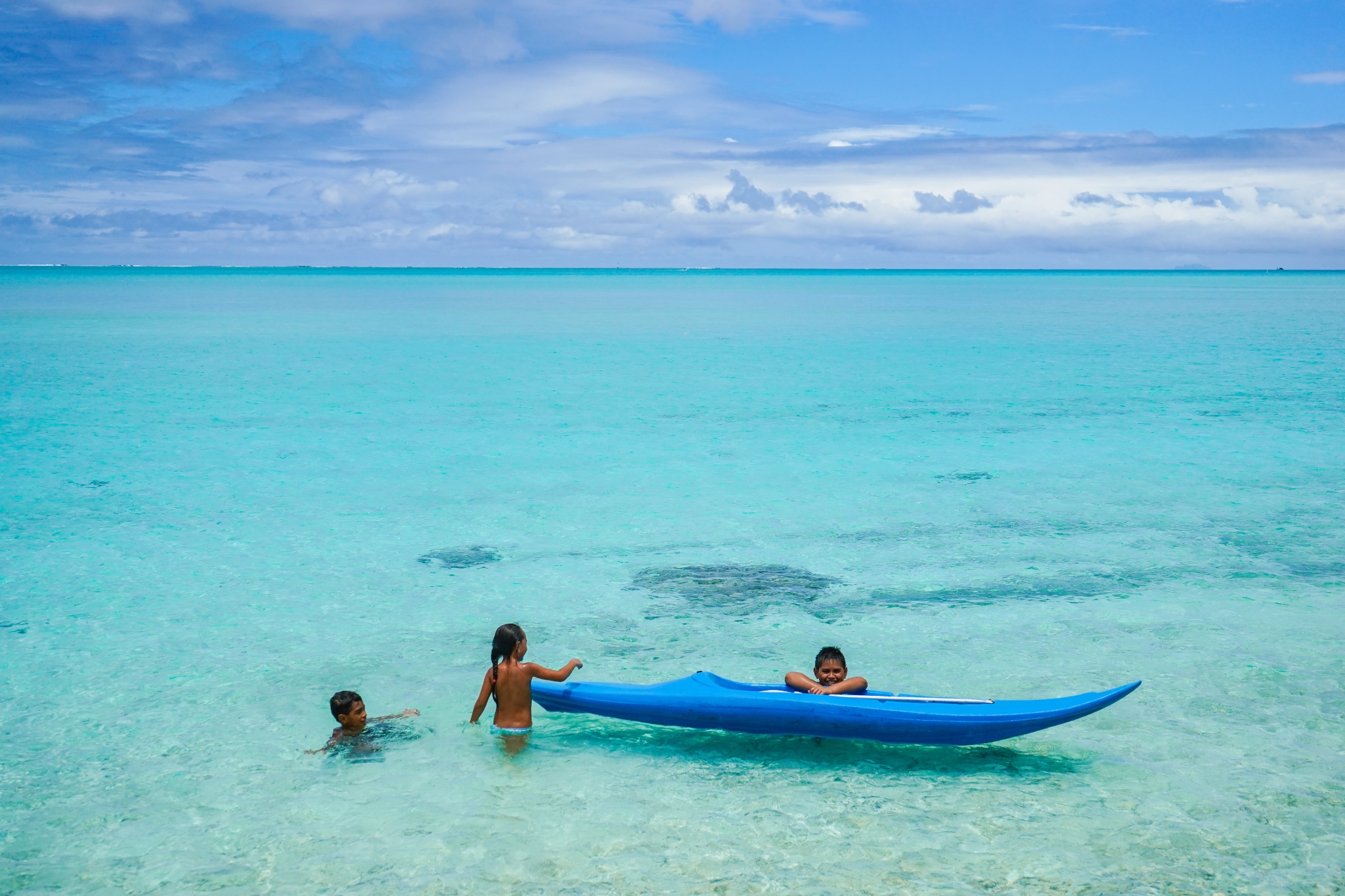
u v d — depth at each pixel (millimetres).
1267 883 4574
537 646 8039
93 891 4594
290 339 41250
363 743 6207
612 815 5273
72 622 8531
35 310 60938
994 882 4582
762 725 6035
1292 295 102625
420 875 4691
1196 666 7445
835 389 25750
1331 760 5875
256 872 4734
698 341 41750
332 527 11773
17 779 5730
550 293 104750
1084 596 9211
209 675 7379
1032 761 5906
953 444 17562
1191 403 22828
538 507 12820
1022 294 106688
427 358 33906
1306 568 10008
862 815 5258
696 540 11242
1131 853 4832
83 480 14383
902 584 9648
